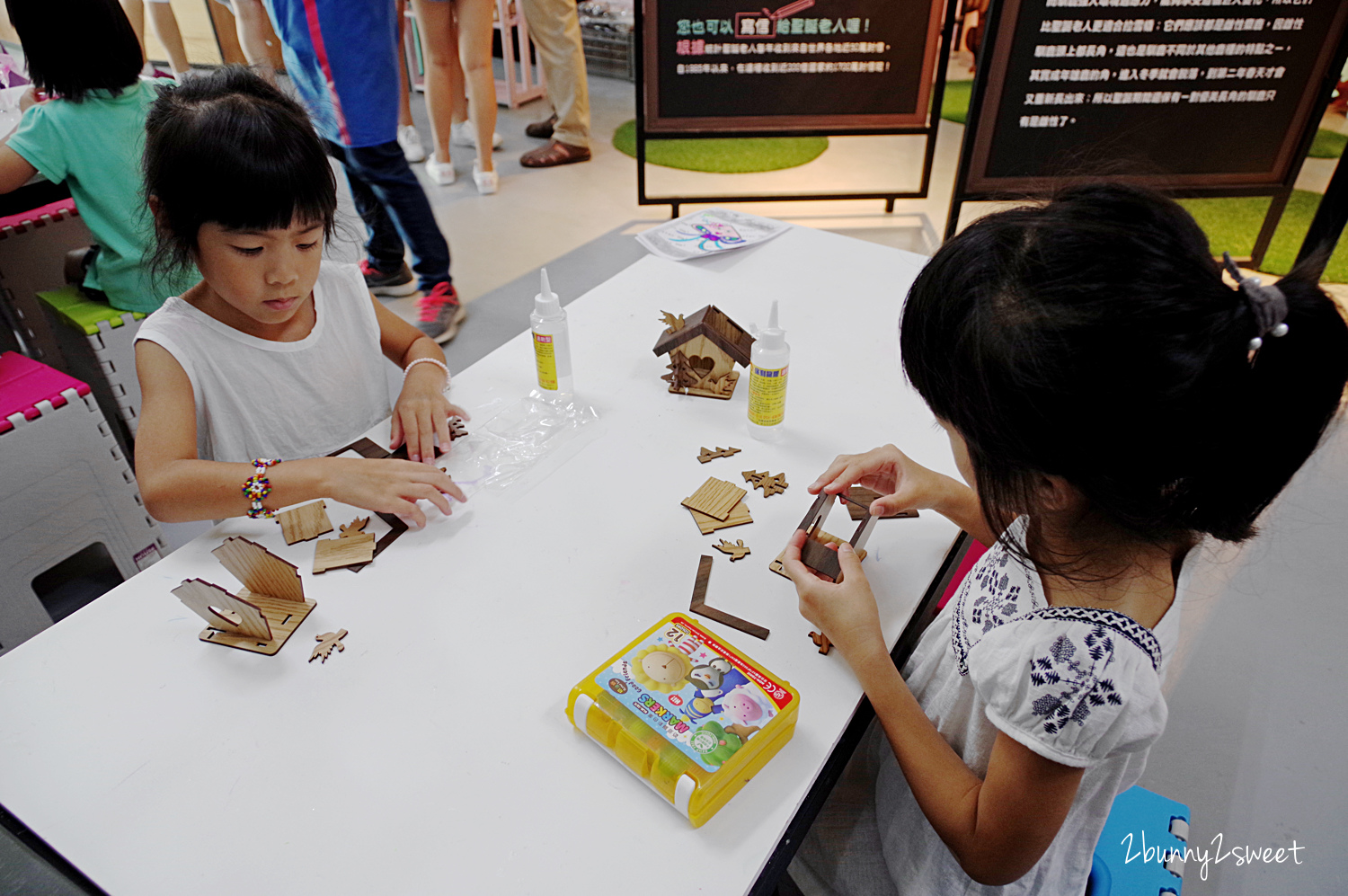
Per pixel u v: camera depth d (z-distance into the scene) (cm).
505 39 421
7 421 134
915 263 145
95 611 81
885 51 279
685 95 285
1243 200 320
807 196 310
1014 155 264
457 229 317
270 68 121
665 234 154
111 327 175
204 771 67
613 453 102
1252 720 147
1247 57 245
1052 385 50
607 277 283
